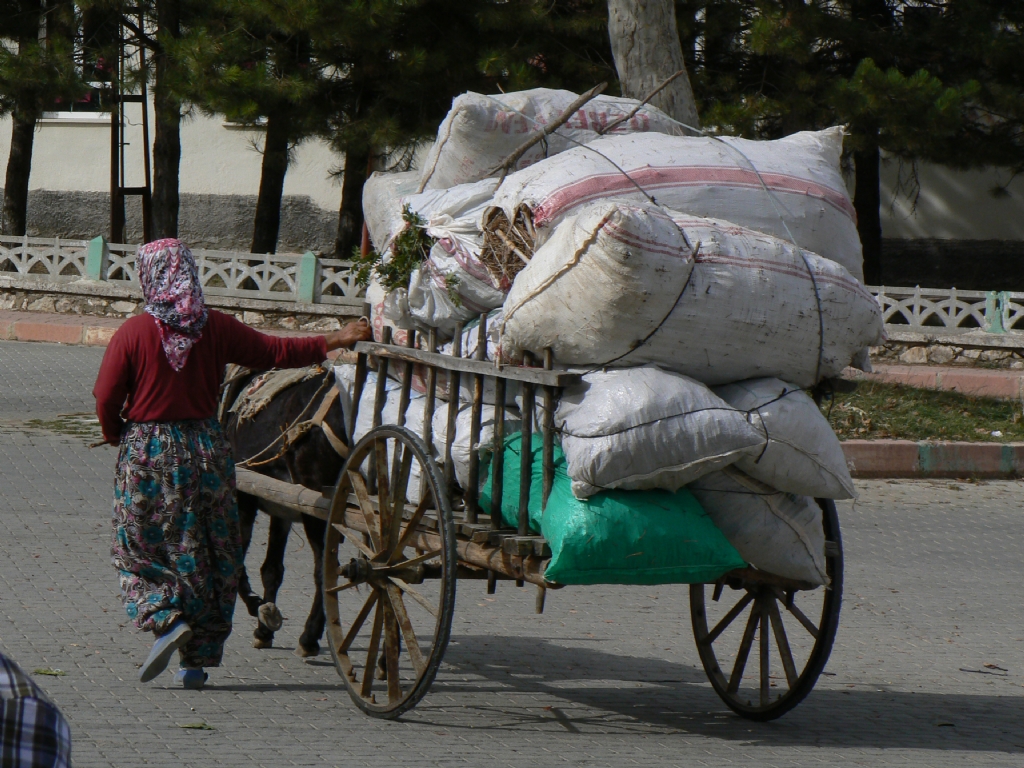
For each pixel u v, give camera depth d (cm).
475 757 1141
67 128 6456
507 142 1420
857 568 2220
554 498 1106
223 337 1292
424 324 1313
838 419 3288
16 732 444
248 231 6241
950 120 3516
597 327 1084
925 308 4116
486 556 1163
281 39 4075
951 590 2089
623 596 1948
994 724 1361
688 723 1308
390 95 3816
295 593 1827
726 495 1147
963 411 3503
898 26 4297
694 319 1088
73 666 1373
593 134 1459
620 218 1046
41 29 4719
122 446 1266
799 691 1268
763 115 3684
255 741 1155
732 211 1230
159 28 4306
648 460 1068
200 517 1272
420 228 1312
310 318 4381
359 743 1168
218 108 3762
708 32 3912
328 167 6116
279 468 1484
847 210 1301
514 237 1234
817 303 1145
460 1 3769
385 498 1244
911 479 3061
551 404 1106
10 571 1778
